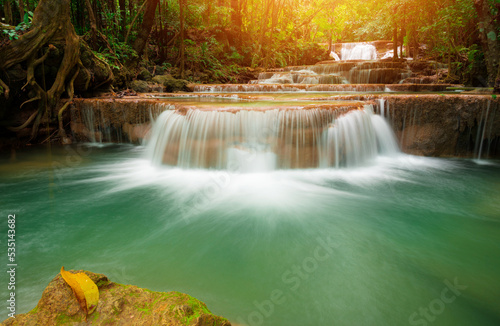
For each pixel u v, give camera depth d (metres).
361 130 5.88
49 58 7.05
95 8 10.51
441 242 3.21
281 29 19.80
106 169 5.71
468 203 4.24
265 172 5.34
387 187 4.84
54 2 6.75
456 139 6.55
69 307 1.63
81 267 2.63
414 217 3.79
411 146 6.71
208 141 5.32
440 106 6.41
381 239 3.24
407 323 2.08
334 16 21.47
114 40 10.80
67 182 4.99
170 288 2.38
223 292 2.35
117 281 2.44
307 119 5.38
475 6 7.77
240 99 8.24
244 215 3.78
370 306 2.24
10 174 5.32
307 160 5.46
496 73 7.68
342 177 5.31
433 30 11.50
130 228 3.39
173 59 14.56
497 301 2.33
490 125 6.30
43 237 3.14
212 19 16.56
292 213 3.85
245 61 17.59
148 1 11.40
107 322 1.58
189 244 3.07
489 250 3.04
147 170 5.67
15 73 6.60
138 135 7.20
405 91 10.13
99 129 7.52
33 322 1.58
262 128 5.26
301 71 15.24
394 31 15.16
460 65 11.86
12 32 6.40
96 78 8.54
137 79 11.57
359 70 14.01
